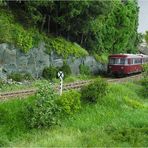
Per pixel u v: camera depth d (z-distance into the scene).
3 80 31.19
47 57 37.09
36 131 20.55
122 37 54.12
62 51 38.81
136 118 23.84
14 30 34.25
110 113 24.61
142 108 27.31
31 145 17.75
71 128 21.22
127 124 22.64
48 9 38.06
